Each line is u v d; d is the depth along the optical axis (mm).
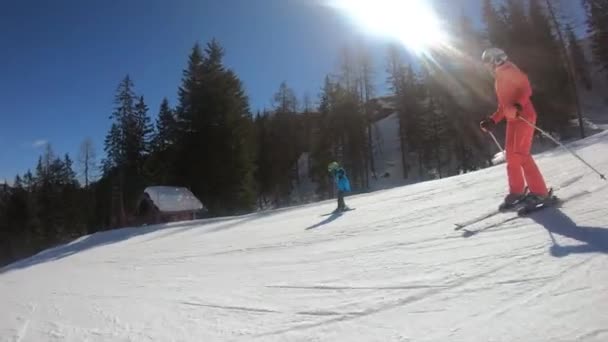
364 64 52812
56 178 58781
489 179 10164
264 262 6043
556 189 5895
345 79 52594
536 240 3951
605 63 45781
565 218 4418
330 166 12102
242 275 5328
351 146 46781
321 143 47688
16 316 4793
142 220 30812
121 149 46812
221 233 12219
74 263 10969
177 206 29703
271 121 56000
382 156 53688
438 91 45938
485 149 41875
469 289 3168
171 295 4793
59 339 3689
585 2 45812
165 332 3473
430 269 3904
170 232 16391
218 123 40344
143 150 48094
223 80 41188
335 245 6348
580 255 3295
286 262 5727
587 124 41312
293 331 3055
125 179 46875
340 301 3537
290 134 54469
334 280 4246
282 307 3664
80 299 5371
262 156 52406
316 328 3037
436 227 5852
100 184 54156
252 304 3898
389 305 3209
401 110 49688
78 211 56906
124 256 10680
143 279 6301
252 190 41250
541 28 42500
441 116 45750
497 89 5375
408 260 4414
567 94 40250
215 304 4090
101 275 7523
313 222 10266
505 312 2650
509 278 3191
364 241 6145
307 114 57938
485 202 6941
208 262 7074
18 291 6840
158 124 49125
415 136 47906
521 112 5062
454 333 2531
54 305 5180
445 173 46062
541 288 2879
